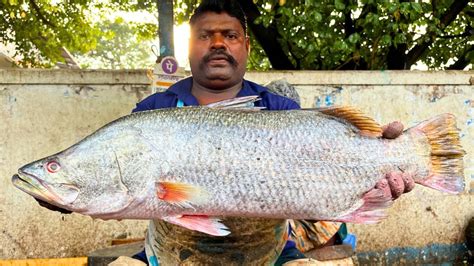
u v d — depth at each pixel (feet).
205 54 3.91
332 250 4.62
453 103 7.86
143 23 14.19
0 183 7.22
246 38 4.07
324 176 3.45
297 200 3.43
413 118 7.77
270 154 3.42
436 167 3.56
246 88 4.09
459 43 11.38
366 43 9.97
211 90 4.02
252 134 3.43
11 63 16.63
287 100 4.13
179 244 3.79
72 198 3.37
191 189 3.35
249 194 3.40
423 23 9.00
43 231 7.27
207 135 3.40
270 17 9.21
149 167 3.36
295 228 4.82
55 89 7.30
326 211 3.47
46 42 14.38
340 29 9.83
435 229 7.74
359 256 7.54
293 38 10.12
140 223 7.38
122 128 3.42
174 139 3.39
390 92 7.73
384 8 8.49
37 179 3.36
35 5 13.01
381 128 3.52
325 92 7.61
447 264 7.72
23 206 7.25
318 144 3.47
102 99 7.36
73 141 7.32
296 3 9.55
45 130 7.29
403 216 7.68
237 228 3.71
